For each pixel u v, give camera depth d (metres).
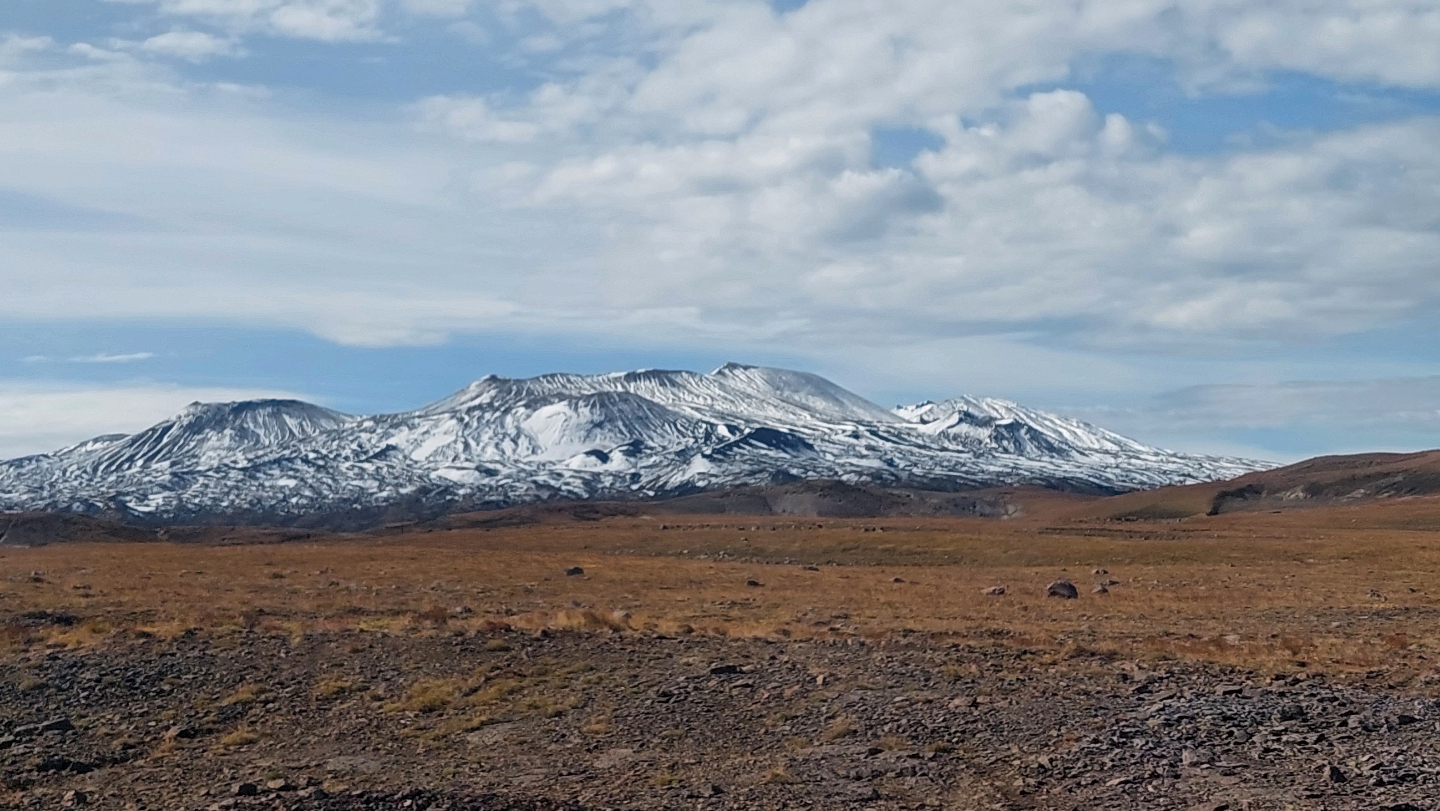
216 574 67.38
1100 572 77.62
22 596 49.00
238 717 26.34
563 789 19.58
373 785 20.31
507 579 67.88
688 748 22.45
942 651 31.34
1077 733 21.11
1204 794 17.16
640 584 65.25
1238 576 71.38
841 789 18.67
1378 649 32.72
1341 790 16.91
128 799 20.12
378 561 83.38
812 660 30.17
